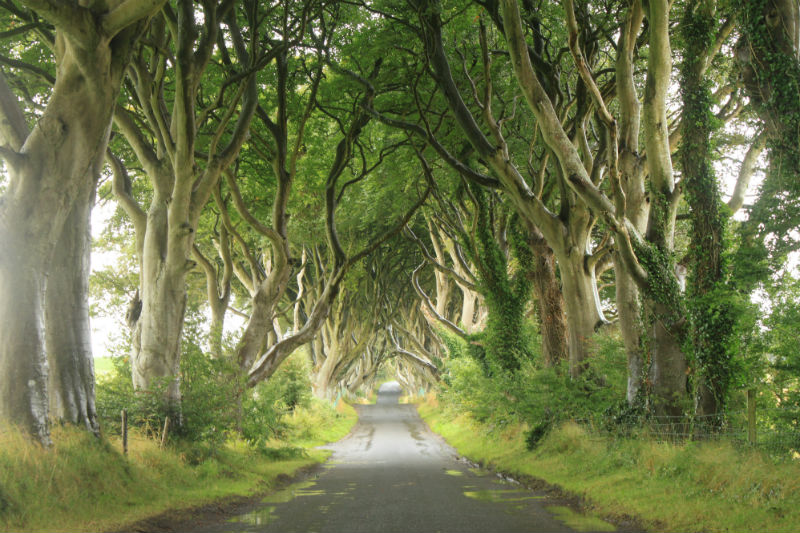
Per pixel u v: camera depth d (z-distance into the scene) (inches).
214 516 439.5
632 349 684.7
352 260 959.0
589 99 775.7
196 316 751.1
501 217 1127.6
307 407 1486.2
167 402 648.4
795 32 537.6
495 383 1008.2
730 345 551.5
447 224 1273.4
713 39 614.2
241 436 829.8
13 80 681.0
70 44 441.1
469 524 389.7
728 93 794.8
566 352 936.9
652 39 626.2
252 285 1347.2
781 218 542.6
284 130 826.8
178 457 584.4
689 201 597.9
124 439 512.4
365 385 3742.6
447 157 793.6
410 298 2187.5
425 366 2075.5
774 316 534.3
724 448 458.9
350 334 2023.9
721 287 565.0
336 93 852.0
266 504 503.2
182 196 664.4
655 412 625.9
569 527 377.7
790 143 531.8
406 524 391.9
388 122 821.9
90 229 539.2
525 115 895.1
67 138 449.7
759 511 349.1
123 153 898.1
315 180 1056.2
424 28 724.0
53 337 500.1
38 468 382.6
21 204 434.3
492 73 844.0
